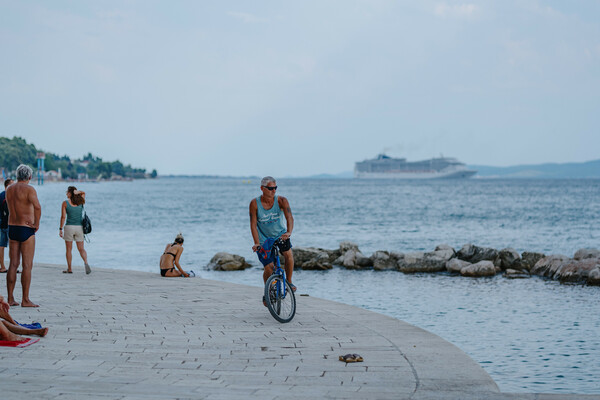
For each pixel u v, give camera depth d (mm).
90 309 13695
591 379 11508
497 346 14102
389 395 7488
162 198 156125
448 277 27312
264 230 12781
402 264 29625
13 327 10648
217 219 74938
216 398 7203
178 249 20078
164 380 8039
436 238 50844
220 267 30000
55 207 102688
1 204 19547
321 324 12148
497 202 127000
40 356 9289
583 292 22609
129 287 17375
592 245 45594
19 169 13656
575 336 15102
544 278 26703
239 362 9125
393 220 73312
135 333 11164
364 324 12148
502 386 11117
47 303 14484
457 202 127625
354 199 145125
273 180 12602
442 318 17656
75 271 21203
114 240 47281
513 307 19453
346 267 30781
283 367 8844
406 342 10531
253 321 12438
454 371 8617
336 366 8914
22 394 7188
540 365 12484
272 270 12797
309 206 110688
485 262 28078
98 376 8180
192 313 13312
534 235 53812
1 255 19891
